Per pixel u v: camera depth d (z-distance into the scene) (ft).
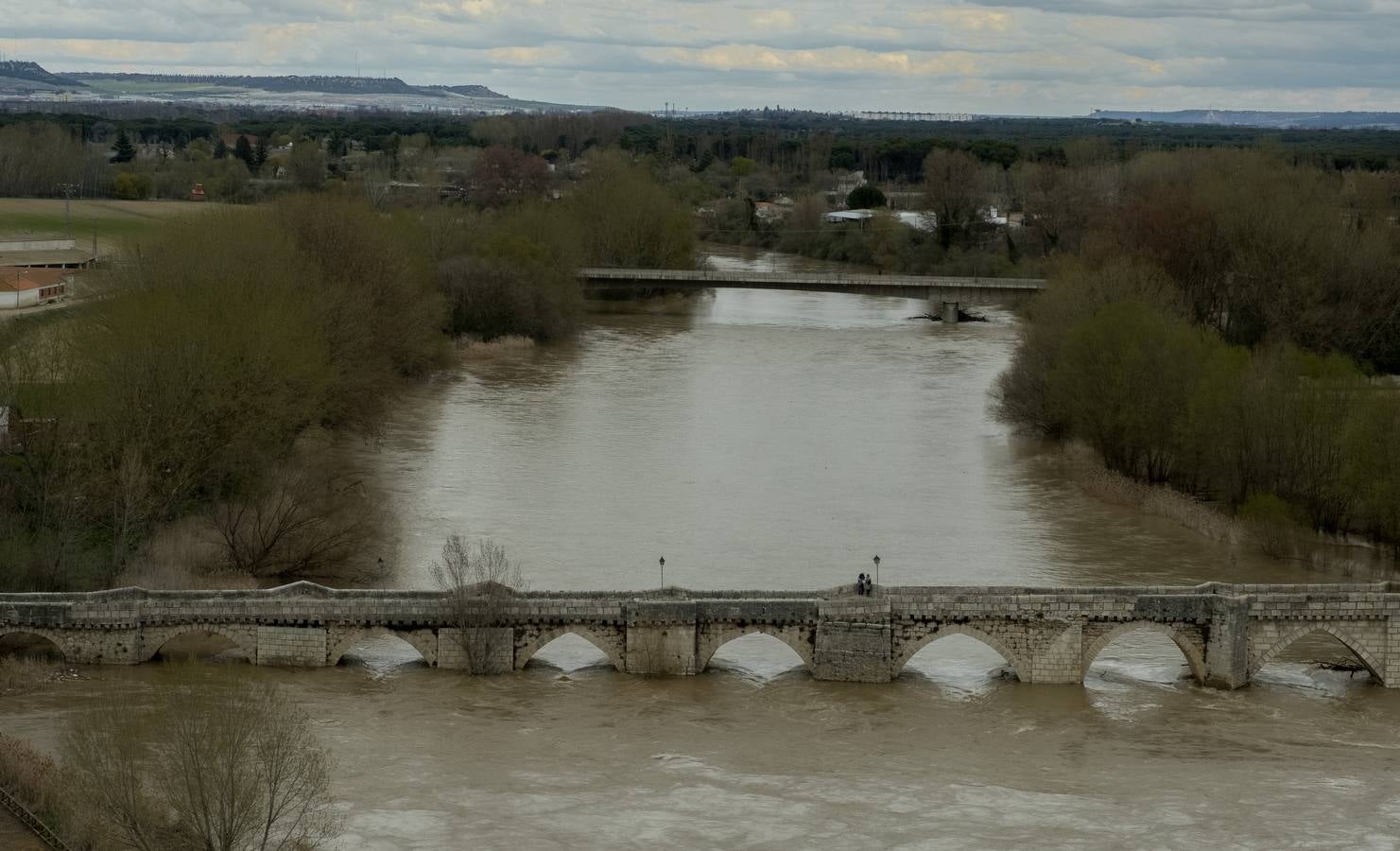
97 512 512.63
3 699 404.16
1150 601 440.86
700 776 381.40
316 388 588.09
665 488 630.33
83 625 431.84
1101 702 432.25
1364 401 586.04
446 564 488.44
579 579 506.89
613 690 432.66
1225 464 610.65
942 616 441.27
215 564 500.33
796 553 543.80
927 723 415.03
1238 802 373.40
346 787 368.48
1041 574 523.70
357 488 604.90
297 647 441.27
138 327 545.44
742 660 461.78
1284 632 442.09
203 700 363.97
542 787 372.99
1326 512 582.35
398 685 432.25
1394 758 398.42
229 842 311.27
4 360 568.00
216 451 541.34
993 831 357.20
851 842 350.64
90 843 311.06
